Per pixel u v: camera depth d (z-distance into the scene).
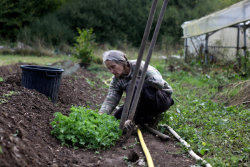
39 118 3.19
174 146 3.12
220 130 3.58
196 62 10.96
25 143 2.33
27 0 17.81
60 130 2.77
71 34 18.08
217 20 8.63
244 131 3.47
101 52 13.20
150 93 3.34
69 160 2.45
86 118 2.98
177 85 7.71
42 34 16.61
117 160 2.64
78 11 19.64
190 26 11.35
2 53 13.85
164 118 3.65
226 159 2.70
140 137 3.18
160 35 19.14
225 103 5.55
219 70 9.06
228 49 10.55
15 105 3.20
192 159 2.77
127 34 19.75
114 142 3.05
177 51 13.89
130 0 20.83
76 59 11.19
